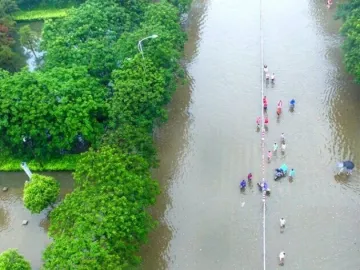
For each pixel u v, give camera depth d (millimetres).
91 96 54938
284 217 49938
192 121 63656
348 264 45031
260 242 47844
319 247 46750
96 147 53344
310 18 81812
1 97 54594
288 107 63875
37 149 56375
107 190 43125
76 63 60031
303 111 62969
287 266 45500
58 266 37875
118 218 40625
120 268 38094
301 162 55781
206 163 57281
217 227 49812
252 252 47062
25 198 50156
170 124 63500
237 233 48969
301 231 48406
